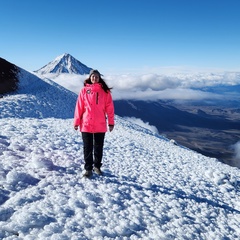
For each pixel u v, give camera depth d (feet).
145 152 39.01
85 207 15.28
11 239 11.09
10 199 14.43
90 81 20.42
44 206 14.17
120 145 39.70
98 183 19.33
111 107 20.53
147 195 19.12
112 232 13.09
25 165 20.26
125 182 20.81
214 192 24.50
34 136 30.45
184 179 26.45
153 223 15.02
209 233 15.53
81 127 20.02
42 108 107.86
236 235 16.30
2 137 27.17
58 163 22.35
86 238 12.13
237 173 38.06
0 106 90.99
